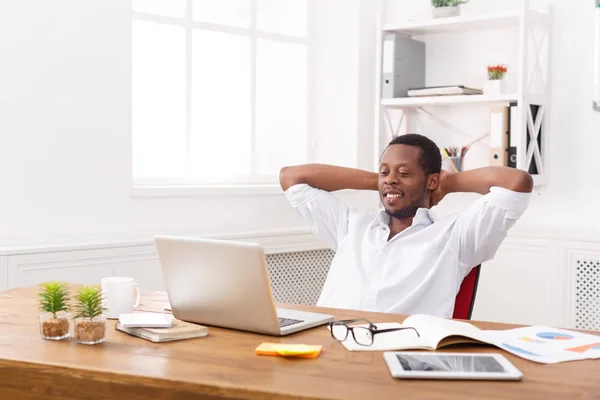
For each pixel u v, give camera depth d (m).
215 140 3.64
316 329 1.71
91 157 3.05
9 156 2.83
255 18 3.76
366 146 3.92
